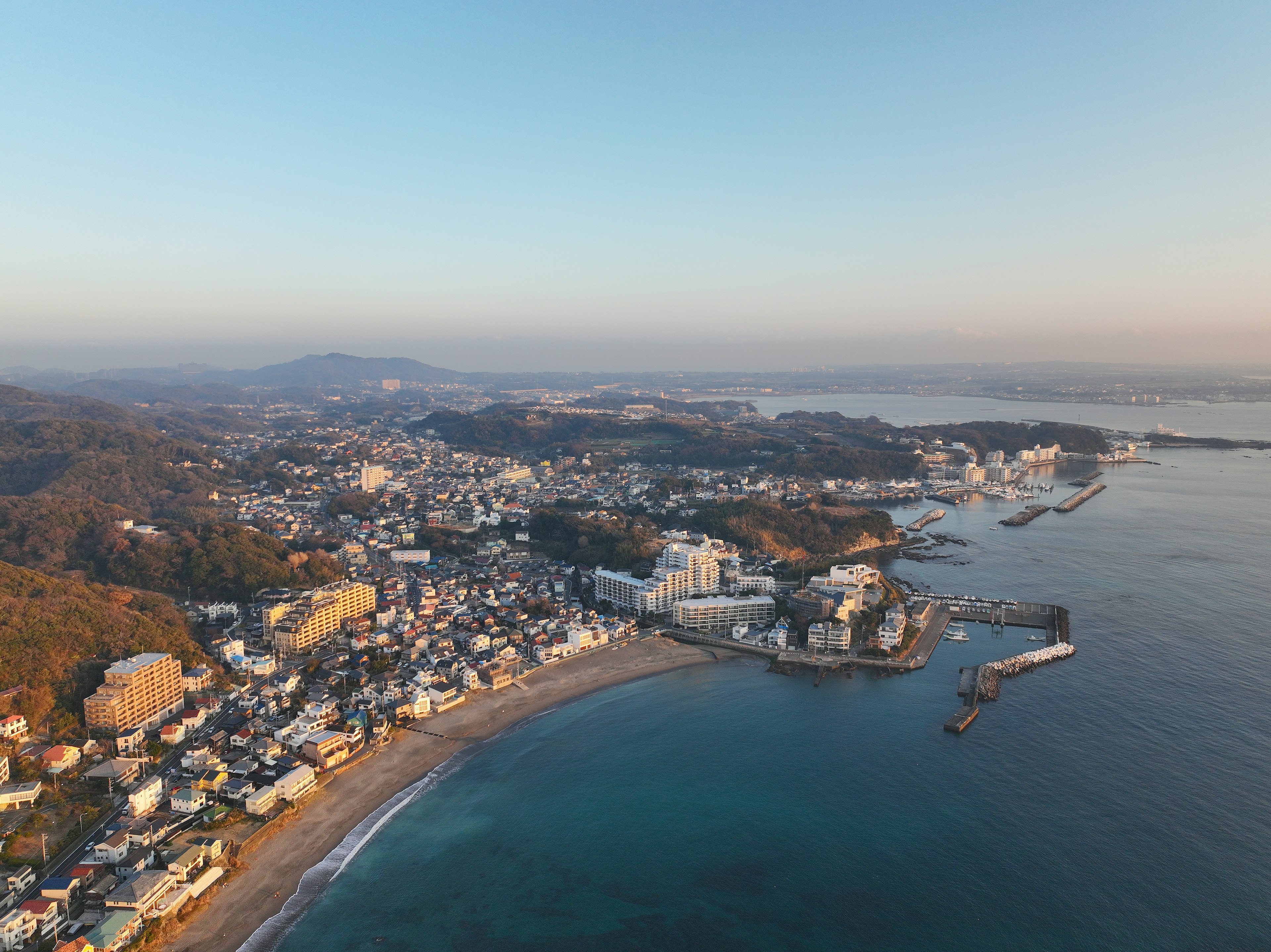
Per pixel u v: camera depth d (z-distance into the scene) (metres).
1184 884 147.25
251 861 159.25
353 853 163.38
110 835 155.50
